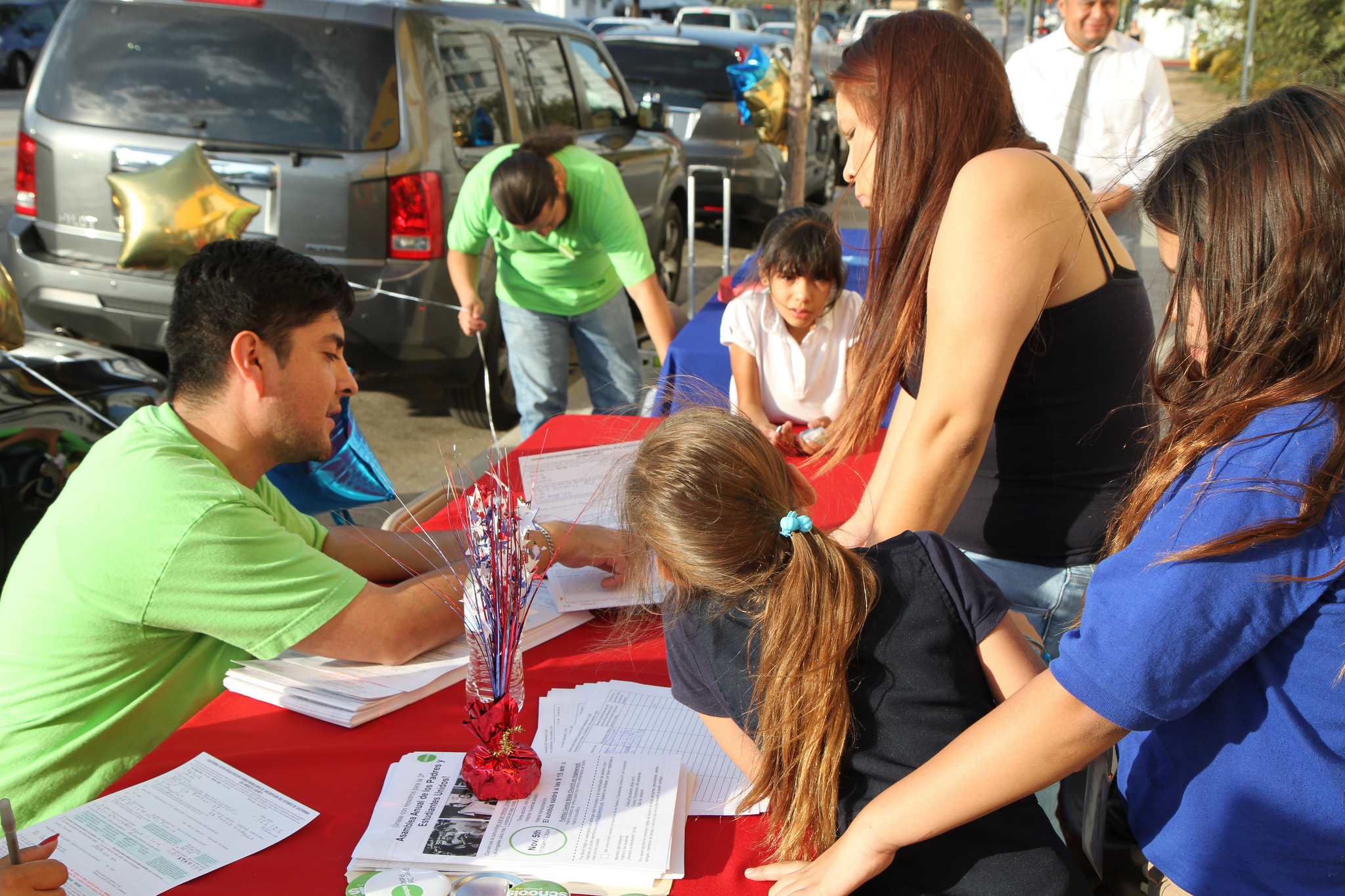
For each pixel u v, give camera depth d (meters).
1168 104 4.16
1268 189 0.93
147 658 1.66
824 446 1.96
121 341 4.29
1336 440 0.90
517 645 1.33
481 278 4.33
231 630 1.61
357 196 4.02
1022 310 1.45
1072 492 1.62
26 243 4.28
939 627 1.22
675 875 1.21
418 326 4.15
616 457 2.49
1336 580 0.93
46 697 1.62
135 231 3.47
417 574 2.07
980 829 1.15
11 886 1.10
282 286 1.67
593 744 1.47
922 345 1.68
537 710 1.58
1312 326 0.92
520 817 1.29
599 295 3.86
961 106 1.57
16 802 1.62
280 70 4.07
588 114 5.84
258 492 1.95
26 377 2.93
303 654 1.73
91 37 4.20
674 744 1.47
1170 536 0.95
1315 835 1.02
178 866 1.23
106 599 1.59
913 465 1.53
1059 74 4.23
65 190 4.17
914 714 1.18
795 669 1.16
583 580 1.95
